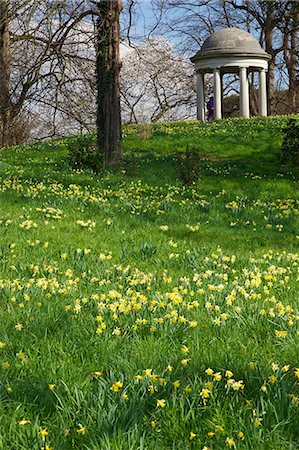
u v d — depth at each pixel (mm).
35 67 19734
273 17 46000
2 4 16234
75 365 3602
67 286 5734
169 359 3664
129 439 2590
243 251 9031
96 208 11398
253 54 37500
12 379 3309
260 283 6195
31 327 4355
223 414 2877
